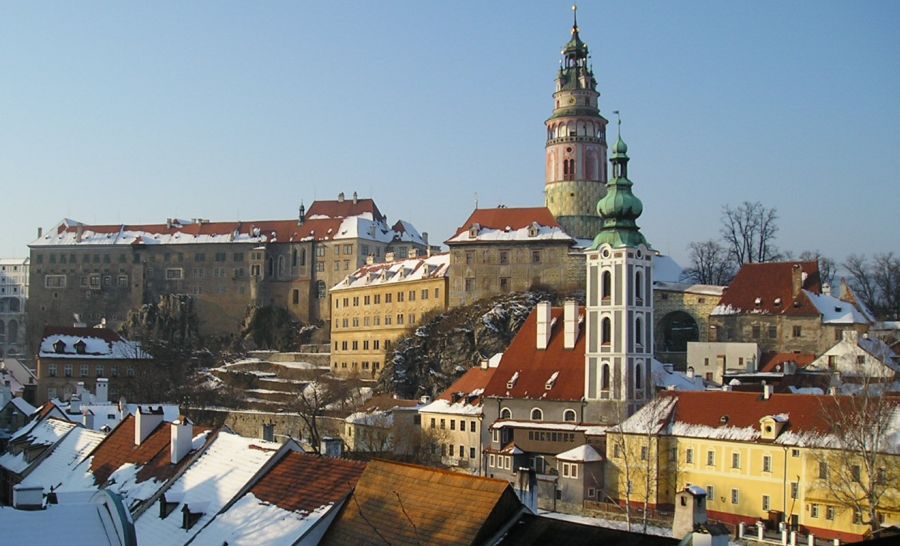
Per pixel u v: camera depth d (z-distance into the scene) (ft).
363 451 487.61
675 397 401.49
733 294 577.43
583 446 411.13
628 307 437.58
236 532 180.45
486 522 144.46
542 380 464.24
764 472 354.74
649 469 338.13
